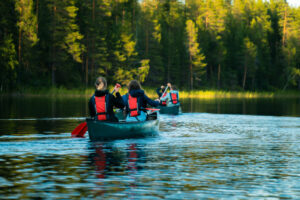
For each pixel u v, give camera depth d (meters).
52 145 7.69
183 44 71.69
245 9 98.19
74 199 4.12
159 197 4.20
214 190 4.48
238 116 17.27
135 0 70.62
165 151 7.07
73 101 29.86
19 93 41.56
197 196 4.25
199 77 71.75
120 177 5.04
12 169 5.47
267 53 87.12
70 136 9.03
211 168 5.63
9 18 44.56
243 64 79.69
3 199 4.10
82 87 51.97
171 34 71.19
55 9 49.91
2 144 7.75
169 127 11.77
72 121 13.28
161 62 64.94
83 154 6.68
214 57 75.88
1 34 43.75
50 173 5.24
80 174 5.20
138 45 65.31
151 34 64.94
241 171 5.45
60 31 50.34
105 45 55.56
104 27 56.81
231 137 9.31
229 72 78.12
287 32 88.31
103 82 8.56
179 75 69.38
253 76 79.88
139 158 6.34
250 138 9.16
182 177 5.07
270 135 9.84
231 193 4.37
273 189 4.55
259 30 90.62
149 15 65.81
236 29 88.25
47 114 16.38
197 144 8.04
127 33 58.34
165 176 5.11
